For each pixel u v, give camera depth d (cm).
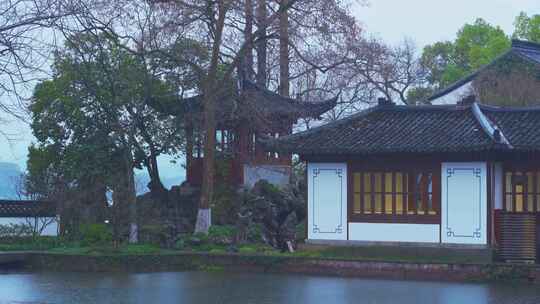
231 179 4444
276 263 3297
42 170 4300
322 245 3472
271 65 4612
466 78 5225
